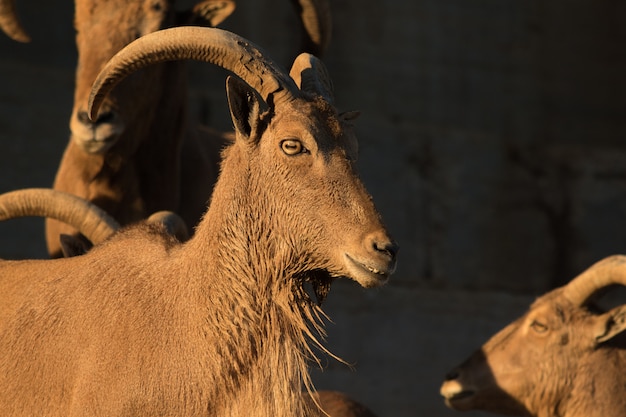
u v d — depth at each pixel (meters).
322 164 21.30
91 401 21.66
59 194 27.89
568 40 76.69
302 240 21.33
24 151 58.12
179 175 34.50
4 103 58.16
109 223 27.84
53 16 60.91
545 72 75.69
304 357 22.33
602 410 30.89
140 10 32.75
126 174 33.06
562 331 31.14
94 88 22.97
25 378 22.41
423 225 68.44
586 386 31.02
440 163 69.81
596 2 77.88
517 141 73.06
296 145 21.36
